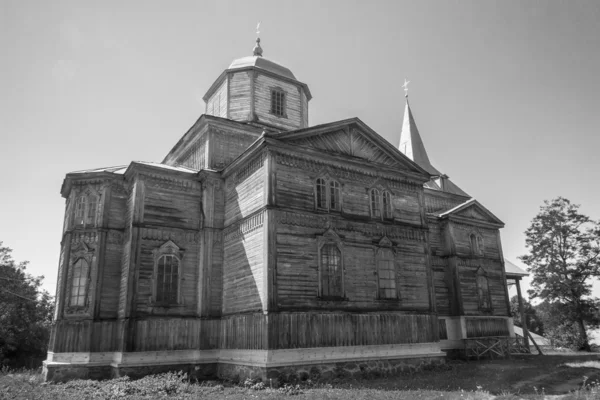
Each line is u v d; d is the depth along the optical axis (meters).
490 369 23.20
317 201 22.25
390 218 24.64
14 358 37.88
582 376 21.19
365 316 21.86
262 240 20.47
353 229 22.95
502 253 34.47
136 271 21.66
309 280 20.64
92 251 22.95
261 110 29.58
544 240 43.97
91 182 24.06
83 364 21.05
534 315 68.88
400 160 26.08
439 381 18.91
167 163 32.38
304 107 31.77
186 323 22.38
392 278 23.58
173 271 22.80
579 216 43.25
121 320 21.47
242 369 20.08
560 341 45.78
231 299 22.33
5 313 37.12
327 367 19.84
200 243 23.88
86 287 22.44
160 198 23.48
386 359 21.77
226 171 24.50
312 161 22.64
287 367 18.78
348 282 21.92
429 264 25.30
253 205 21.86
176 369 21.42
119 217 23.78
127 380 18.89
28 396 15.77
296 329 19.53
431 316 24.39
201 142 27.36
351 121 24.19
